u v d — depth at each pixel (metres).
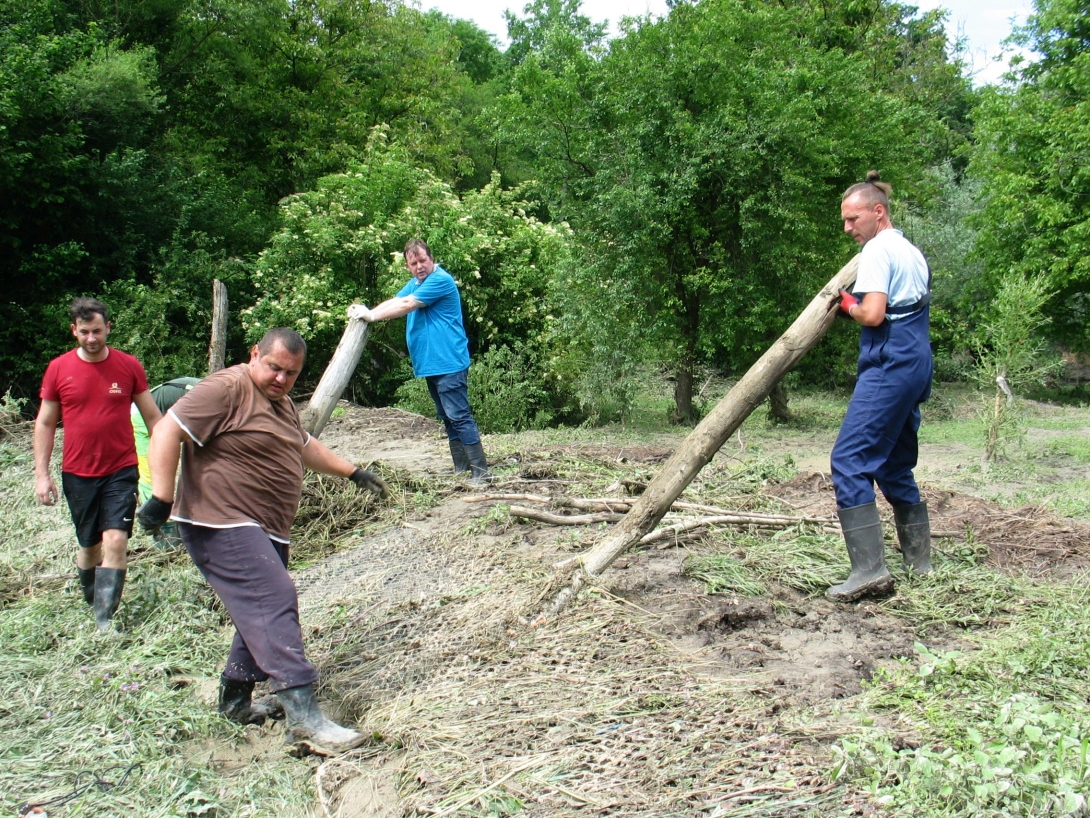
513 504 6.59
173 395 6.00
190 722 3.71
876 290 4.39
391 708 3.64
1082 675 3.61
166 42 23.44
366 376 16.83
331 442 10.78
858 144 12.89
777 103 11.82
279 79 26.92
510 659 3.97
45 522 7.30
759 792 2.77
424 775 3.09
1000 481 8.40
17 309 16.14
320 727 3.49
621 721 3.32
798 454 10.39
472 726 3.39
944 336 20.84
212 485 3.56
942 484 8.30
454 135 31.16
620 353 12.48
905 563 4.98
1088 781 2.60
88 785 3.24
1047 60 19.06
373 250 15.81
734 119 11.76
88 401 4.98
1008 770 2.53
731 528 5.83
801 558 5.16
